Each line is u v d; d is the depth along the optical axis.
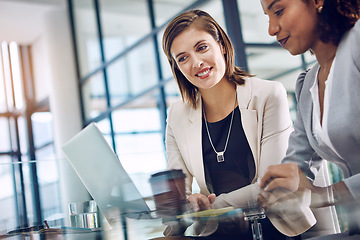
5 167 1.52
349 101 1.34
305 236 1.33
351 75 1.34
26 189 1.50
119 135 5.86
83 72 6.80
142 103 5.45
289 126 1.69
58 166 1.52
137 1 5.40
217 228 1.39
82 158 1.39
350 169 1.39
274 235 1.47
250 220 1.34
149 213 1.30
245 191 1.31
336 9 1.38
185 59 1.78
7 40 8.15
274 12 1.62
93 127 1.33
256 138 1.72
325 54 1.46
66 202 1.50
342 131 1.36
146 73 5.34
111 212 1.36
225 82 1.80
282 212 1.28
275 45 3.08
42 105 8.22
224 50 1.80
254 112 1.73
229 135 1.77
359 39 1.33
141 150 5.41
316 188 1.16
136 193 1.30
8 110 8.52
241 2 3.52
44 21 7.13
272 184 1.20
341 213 1.20
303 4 1.50
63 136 6.95
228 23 3.69
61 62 6.98
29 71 8.49
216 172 1.77
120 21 5.77
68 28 7.03
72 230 1.38
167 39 1.82
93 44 6.39
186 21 1.78
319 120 1.45
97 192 1.39
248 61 3.40
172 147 1.91
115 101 5.98
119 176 1.31
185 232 1.43
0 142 8.47
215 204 1.35
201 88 1.79
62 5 7.03
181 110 1.88
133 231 1.37
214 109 1.82
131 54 5.56
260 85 1.76
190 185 1.34
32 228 1.47
